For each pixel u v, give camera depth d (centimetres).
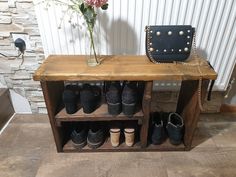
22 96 148
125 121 128
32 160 121
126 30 116
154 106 153
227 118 154
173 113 129
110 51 123
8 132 140
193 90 111
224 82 135
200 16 113
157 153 126
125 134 121
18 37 123
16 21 118
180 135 121
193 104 112
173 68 104
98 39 118
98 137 120
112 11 109
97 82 122
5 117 146
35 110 155
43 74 96
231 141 135
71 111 111
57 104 117
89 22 98
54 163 120
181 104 132
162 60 108
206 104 154
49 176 113
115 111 108
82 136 120
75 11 108
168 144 127
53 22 112
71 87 110
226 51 124
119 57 116
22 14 116
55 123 112
